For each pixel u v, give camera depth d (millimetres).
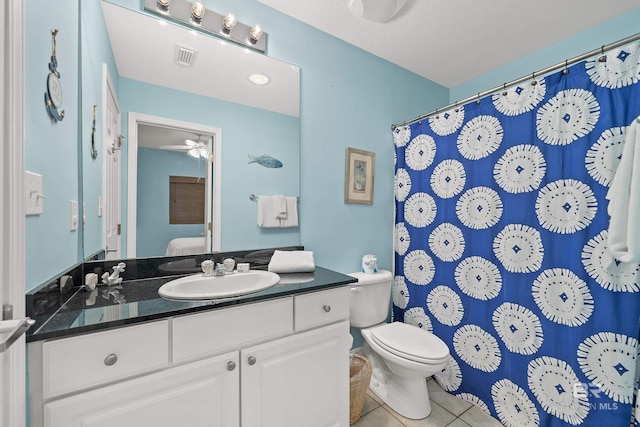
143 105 1302
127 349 805
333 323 1277
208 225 1462
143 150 1302
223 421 969
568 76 1256
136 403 818
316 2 1567
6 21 580
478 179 1603
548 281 1312
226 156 1509
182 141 1395
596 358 1161
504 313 1479
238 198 1546
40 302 751
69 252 982
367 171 2037
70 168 974
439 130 1822
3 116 567
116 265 1231
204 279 1258
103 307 895
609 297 1129
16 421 632
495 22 1695
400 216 2096
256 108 1592
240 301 993
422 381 1553
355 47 1962
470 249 1645
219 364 956
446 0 1519
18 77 614
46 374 702
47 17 801
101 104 1207
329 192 1869
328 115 1851
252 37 1511
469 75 2342
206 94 1451
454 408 1589
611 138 1127
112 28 1235
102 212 1207
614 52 1125
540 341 1336
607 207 1133
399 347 1465
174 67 1371
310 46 1762
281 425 1103
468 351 1649
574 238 1227
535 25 1719
